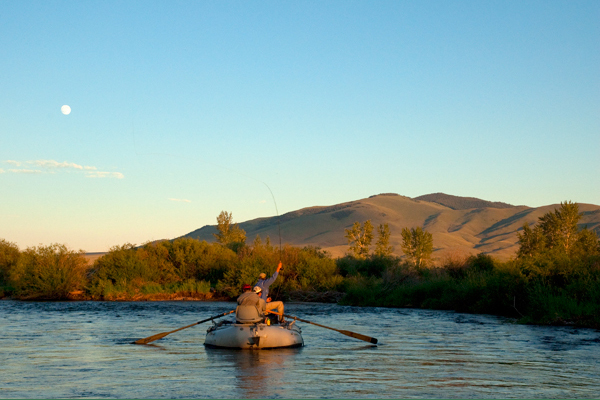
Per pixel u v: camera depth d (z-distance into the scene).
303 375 12.06
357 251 103.38
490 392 10.57
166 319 26.97
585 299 26.36
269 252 48.47
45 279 44.22
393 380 11.62
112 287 44.50
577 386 11.18
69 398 9.88
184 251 51.16
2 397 9.98
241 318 16.42
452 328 23.28
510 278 30.91
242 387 10.80
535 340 19.05
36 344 17.52
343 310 34.16
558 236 73.06
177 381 11.37
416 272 45.56
